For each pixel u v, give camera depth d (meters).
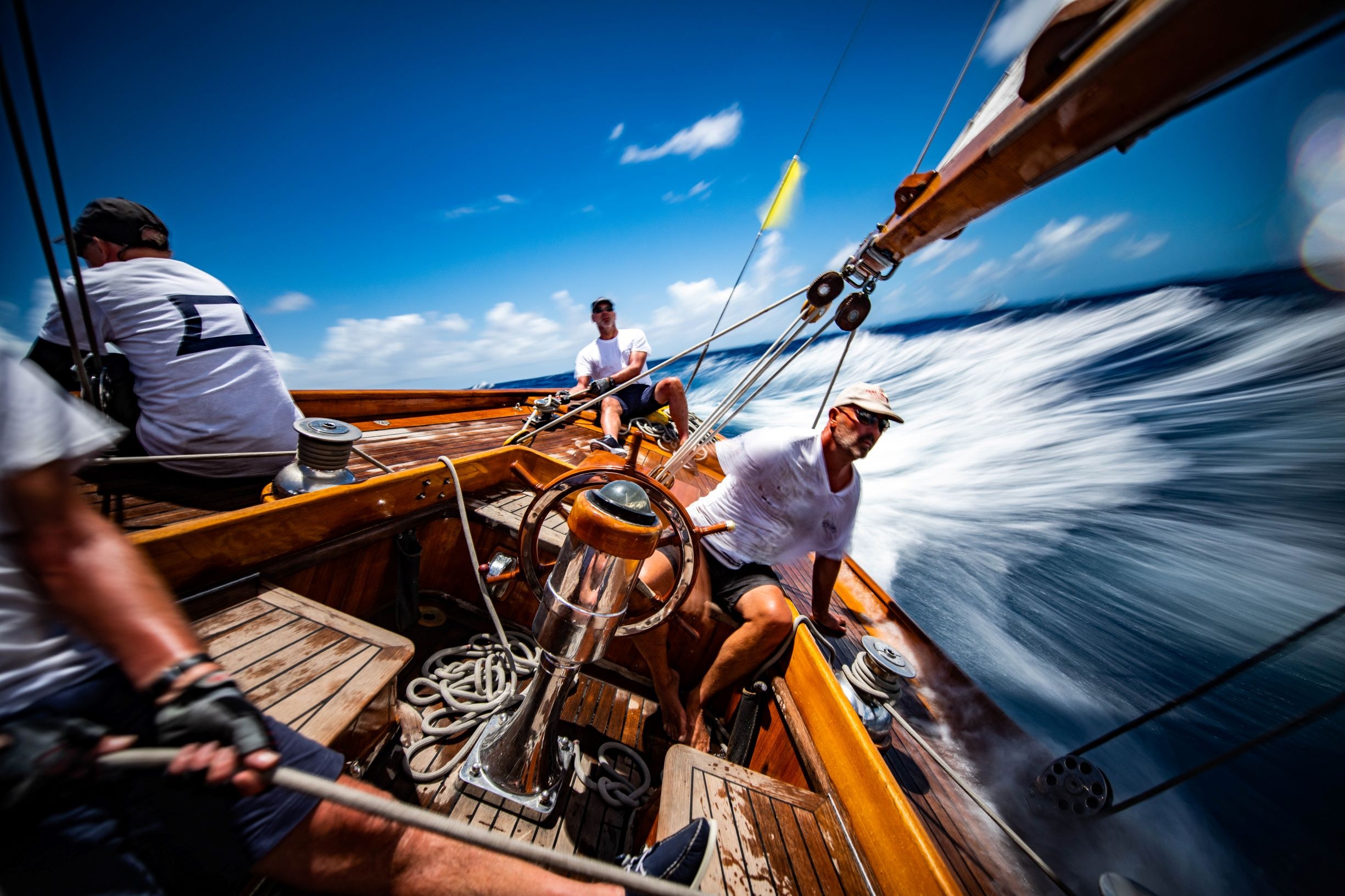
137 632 0.69
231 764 0.64
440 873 0.94
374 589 2.05
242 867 0.79
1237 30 0.42
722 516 2.17
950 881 1.05
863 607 2.98
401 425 3.90
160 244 1.91
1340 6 0.36
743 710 1.99
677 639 2.24
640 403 4.66
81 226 1.80
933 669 2.42
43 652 0.67
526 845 0.72
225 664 1.27
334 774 0.89
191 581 1.41
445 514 2.30
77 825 0.63
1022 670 5.75
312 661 1.34
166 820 0.72
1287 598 7.19
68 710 0.68
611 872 0.76
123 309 1.74
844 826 1.37
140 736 0.72
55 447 0.64
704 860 1.07
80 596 0.67
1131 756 4.36
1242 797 3.54
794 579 3.12
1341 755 4.03
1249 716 4.80
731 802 1.37
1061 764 1.57
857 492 2.26
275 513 1.57
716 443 2.20
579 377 5.50
